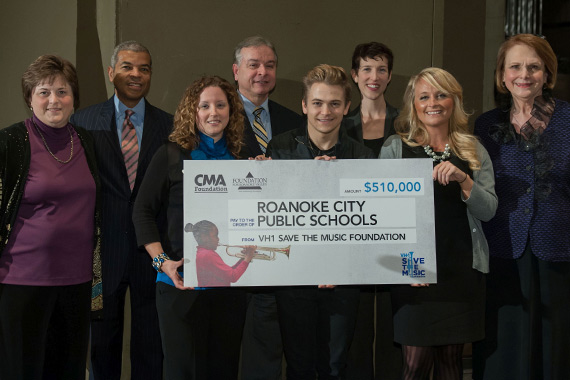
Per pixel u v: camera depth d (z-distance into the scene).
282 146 2.54
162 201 2.41
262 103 3.13
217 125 2.35
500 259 2.73
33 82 2.39
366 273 2.43
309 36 3.54
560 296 2.65
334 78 2.38
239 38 3.43
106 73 3.30
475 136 2.64
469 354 3.93
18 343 2.37
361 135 3.16
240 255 2.38
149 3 3.27
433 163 2.49
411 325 2.48
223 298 2.39
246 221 2.38
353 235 2.42
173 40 3.32
